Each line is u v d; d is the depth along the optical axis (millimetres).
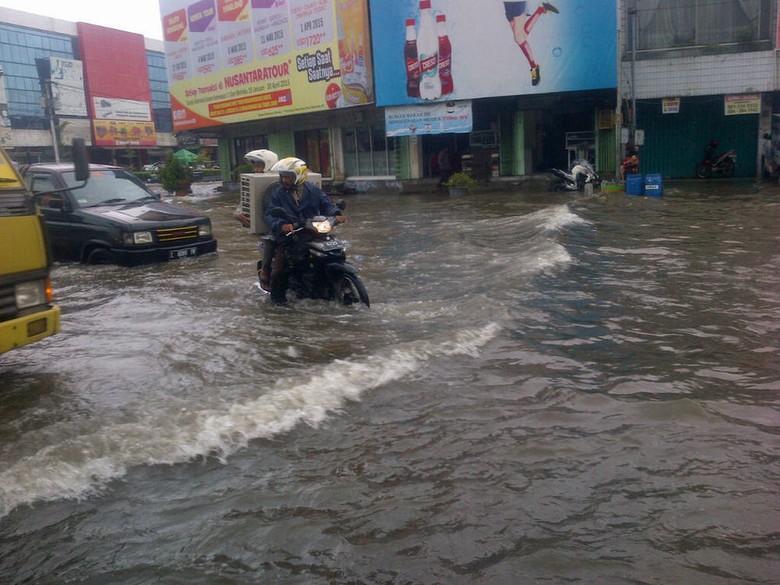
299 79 25438
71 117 57094
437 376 4633
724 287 7105
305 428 3842
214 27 28266
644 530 2750
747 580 2422
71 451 3529
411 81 21922
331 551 2676
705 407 4000
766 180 20297
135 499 3102
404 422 3898
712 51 20000
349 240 12164
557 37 19906
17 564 2650
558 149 23062
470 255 9711
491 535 2750
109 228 9648
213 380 4707
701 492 3031
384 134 25406
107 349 5625
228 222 16203
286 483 3229
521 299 6820
